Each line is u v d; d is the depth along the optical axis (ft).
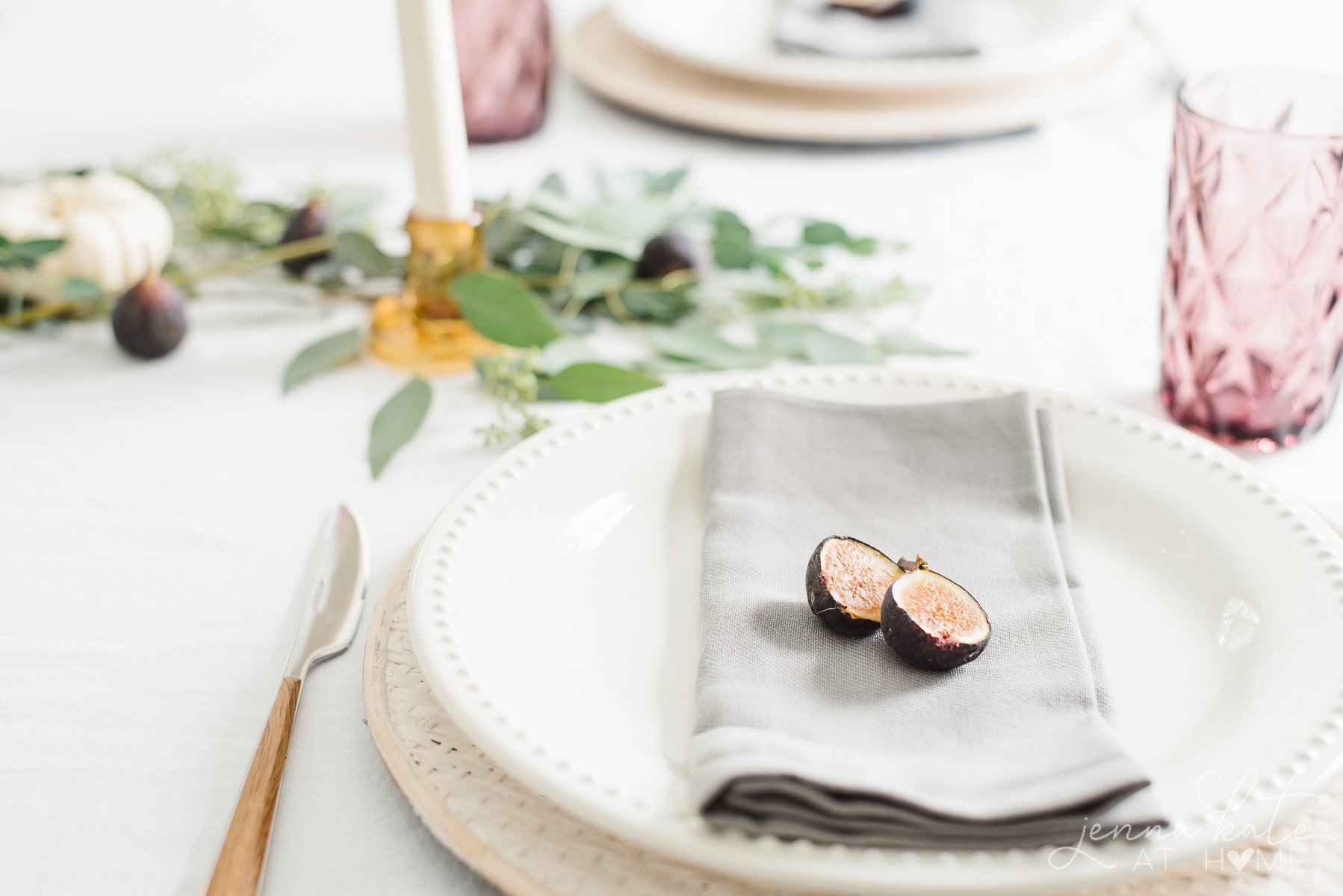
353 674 1.81
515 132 3.09
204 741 1.73
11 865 1.60
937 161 3.06
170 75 3.46
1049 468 1.94
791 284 2.53
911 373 2.11
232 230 2.65
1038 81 3.12
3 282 2.50
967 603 1.71
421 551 1.79
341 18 3.90
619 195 2.70
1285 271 2.07
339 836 1.64
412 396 2.23
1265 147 2.02
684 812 1.50
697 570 1.88
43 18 3.85
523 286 2.42
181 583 1.96
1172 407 2.24
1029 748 1.56
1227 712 1.66
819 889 1.46
